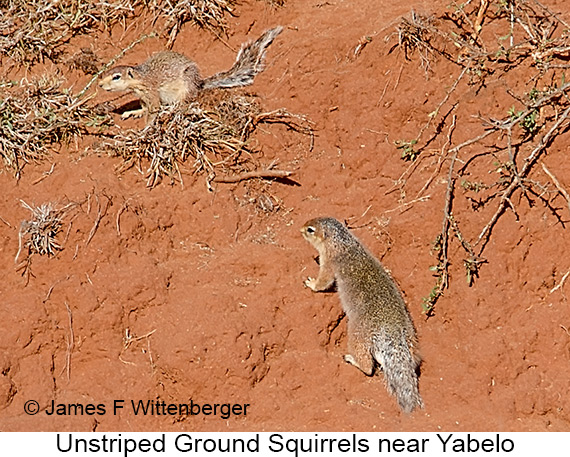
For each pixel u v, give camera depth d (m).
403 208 3.79
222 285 3.70
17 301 3.66
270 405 3.61
